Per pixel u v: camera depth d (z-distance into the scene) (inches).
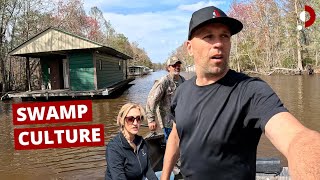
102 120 494.3
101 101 750.5
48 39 826.2
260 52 2182.6
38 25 1289.4
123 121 124.6
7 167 274.7
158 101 191.6
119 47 3289.9
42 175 251.9
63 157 298.8
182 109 60.4
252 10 2217.0
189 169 58.3
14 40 1235.9
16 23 1216.2
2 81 1192.2
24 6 1207.6
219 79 56.6
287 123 42.3
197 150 56.1
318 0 1275.8
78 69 842.8
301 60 1866.4
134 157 126.2
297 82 1117.1
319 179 28.3
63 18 1430.9
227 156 53.9
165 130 195.9
